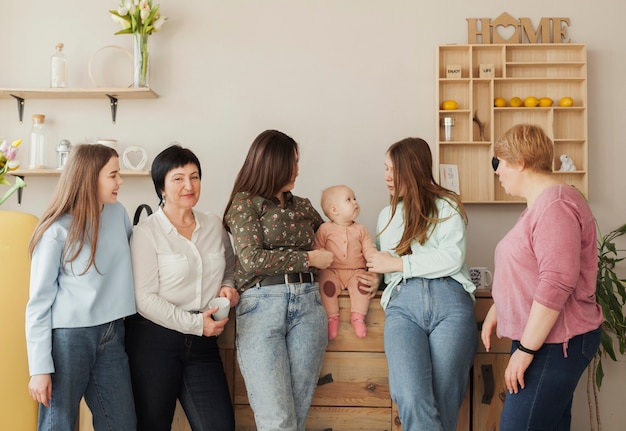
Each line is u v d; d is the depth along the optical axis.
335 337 2.35
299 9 3.32
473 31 3.27
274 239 2.15
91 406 2.03
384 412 2.35
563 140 3.18
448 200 2.24
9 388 2.21
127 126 3.30
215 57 3.31
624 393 3.23
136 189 3.28
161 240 2.13
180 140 3.30
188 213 2.24
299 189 3.29
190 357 2.15
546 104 3.18
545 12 3.29
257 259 2.09
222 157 3.30
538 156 1.88
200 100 3.30
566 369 1.78
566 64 3.22
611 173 3.27
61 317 1.93
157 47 3.31
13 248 2.27
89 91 3.15
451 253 2.17
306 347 2.15
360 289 2.34
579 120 3.25
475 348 2.19
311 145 3.29
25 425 2.22
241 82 3.31
